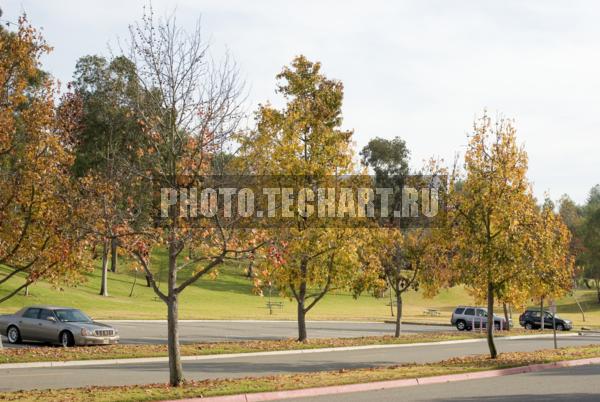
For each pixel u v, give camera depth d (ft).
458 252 80.38
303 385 52.24
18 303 158.61
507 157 77.77
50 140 68.85
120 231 49.96
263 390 49.21
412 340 108.37
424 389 54.34
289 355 85.66
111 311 160.76
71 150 76.95
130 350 80.38
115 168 68.95
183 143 52.49
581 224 312.50
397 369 64.80
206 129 52.80
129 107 56.03
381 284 102.27
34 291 176.14
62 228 64.80
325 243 92.84
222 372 64.90
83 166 153.38
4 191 67.00
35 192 66.33
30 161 67.56
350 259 95.14
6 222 66.80
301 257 93.61
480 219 77.77
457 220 79.56
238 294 244.42
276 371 66.23
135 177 56.39
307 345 93.91
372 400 47.70
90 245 58.70
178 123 52.90
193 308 189.67
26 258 69.77
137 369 66.74
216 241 50.39
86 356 73.87
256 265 52.65
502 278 76.79
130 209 54.65
